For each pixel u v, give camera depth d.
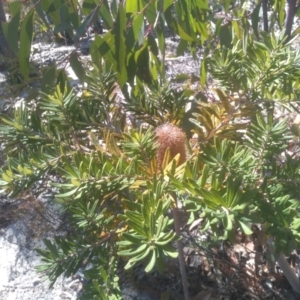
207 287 1.82
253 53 1.49
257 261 1.81
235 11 2.08
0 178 1.36
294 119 2.08
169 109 1.52
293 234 1.04
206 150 1.14
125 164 1.24
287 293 1.78
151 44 1.72
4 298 1.95
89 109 1.49
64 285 1.96
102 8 1.58
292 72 1.32
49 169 1.32
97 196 1.22
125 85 1.64
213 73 1.37
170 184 1.16
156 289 1.84
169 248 0.96
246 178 1.11
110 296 1.25
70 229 2.09
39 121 1.46
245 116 1.39
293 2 1.74
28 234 2.21
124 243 1.00
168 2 1.57
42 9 1.58
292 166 1.21
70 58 1.63
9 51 3.77
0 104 2.83
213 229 1.04
